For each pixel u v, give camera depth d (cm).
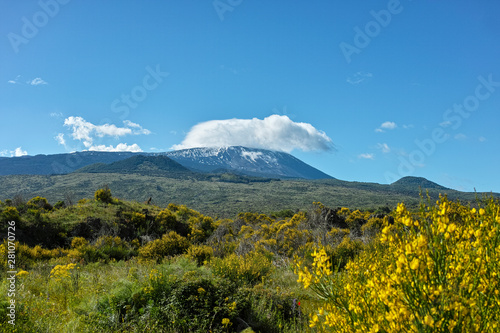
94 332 431
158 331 429
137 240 1695
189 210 2483
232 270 720
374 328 168
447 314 144
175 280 548
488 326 153
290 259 1057
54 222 1691
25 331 401
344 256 888
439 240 163
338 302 211
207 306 476
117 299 503
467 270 158
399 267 160
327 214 1800
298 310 500
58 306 523
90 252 1325
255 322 475
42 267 972
